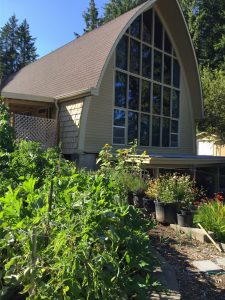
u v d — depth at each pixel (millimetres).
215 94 21875
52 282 2301
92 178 3797
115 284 2445
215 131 22938
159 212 7094
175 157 12500
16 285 2477
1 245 2594
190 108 17391
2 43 51062
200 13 34750
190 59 16469
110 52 12148
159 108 15680
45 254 2400
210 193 14750
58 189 3205
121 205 3365
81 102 11984
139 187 7590
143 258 2865
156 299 3439
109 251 2617
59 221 2533
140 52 14719
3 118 6711
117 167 8008
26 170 5020
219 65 31750
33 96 12328
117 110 13641
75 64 13930
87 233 2471
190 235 6215
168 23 15930
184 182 7660
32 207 2770
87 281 2314
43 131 12219
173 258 5141
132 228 3209
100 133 12906
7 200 2785
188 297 3869
